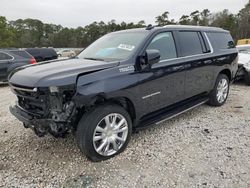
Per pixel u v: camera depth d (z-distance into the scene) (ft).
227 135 14.80
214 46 18.99
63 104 11.06
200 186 10.16
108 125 12.14
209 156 12.40
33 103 11.88
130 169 11.48
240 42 63.62
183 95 16.22
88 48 16.56
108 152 12.32
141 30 15.19
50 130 11.27
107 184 10.46
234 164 11.65
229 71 20.68
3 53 35.47
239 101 22.07
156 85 14.05
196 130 15.56
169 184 10.34
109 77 11.89
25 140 14.48
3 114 19.53
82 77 11.19
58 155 12.75
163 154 12.70
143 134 15.03
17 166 11.84
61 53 116.78
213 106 20.16
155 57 13.01
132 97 12.81
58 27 306.35
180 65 15.43
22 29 293.02
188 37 16.87
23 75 11.98
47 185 10.45
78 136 11.57
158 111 14.88
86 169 11.53
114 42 15.20
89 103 11.20
